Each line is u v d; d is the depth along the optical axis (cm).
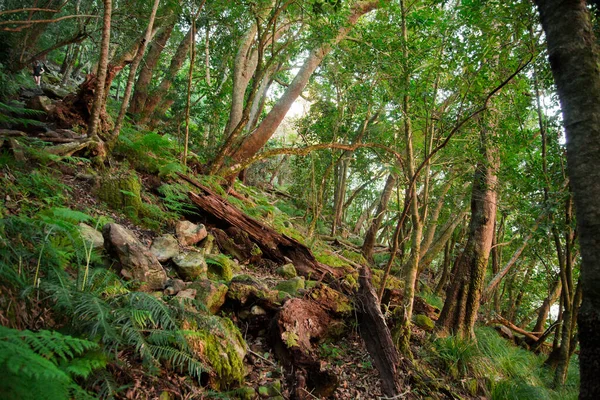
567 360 682
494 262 1199
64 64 1659
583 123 230
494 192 681
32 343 170
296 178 1506
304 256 625
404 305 485
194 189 627
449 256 1277
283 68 1105
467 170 675
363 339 436
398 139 875
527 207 639
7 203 355
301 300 422
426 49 557
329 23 712
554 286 1100
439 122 560
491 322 945
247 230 616
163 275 370
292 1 670
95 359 213
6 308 203
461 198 1040
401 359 438
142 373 252
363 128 880
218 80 1029
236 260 572
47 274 256
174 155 779
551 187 626
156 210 523
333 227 1196
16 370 136
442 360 519
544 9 255
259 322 394
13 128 589
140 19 1028
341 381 376
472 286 658
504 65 556
